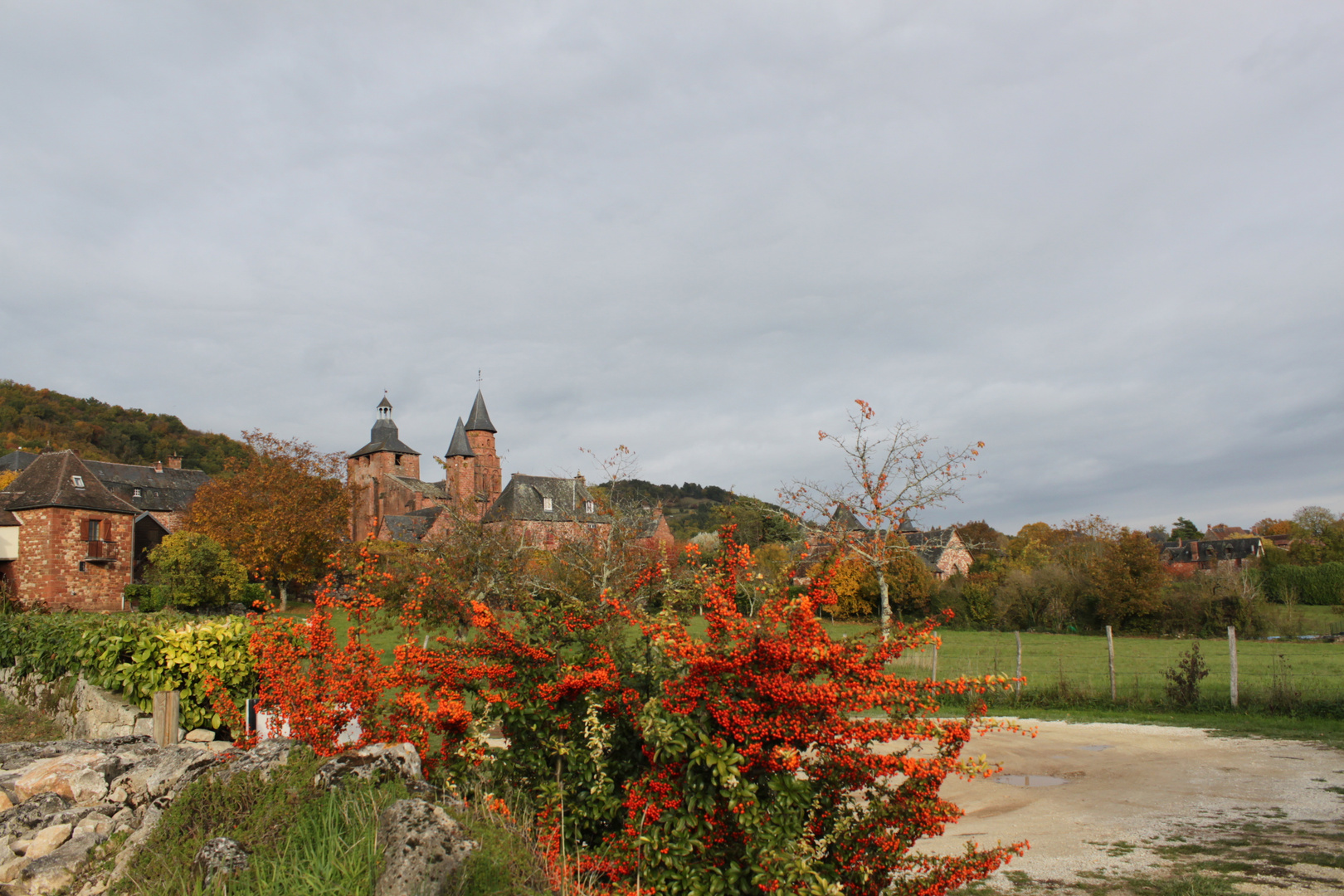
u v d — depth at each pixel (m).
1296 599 45.88
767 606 4.91
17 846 5.08
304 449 57.00
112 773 6.23
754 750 4.32
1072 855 7.93
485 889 3.68
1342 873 7.02
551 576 22.84
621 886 4.38
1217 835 8.42
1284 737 14.23
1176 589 42.12
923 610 47.44
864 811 4.65
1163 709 17.41
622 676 5.57
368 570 7.16
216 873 3.95
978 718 4.88
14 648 14.00
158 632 10.55
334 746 6.02
